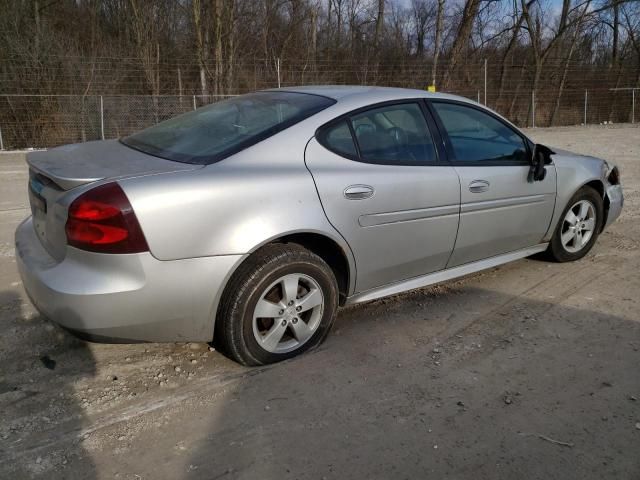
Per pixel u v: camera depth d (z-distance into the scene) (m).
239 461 2.33
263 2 20.45
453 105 3.81
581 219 4.66
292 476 2.25
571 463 2.33
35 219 3.00
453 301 3.92
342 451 2.39
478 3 20.53
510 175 3.92
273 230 2.80
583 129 20.47
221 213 2.68
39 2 17.00
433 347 3.27
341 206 3.06
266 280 2.84
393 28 25.94
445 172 3.55
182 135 3.25
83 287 2.51
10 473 2.23
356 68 19.52
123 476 2.24
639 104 24.38
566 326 3.55
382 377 2.95
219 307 2.84
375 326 3.53
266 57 19.45
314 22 22.69
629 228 5.87
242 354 2.91
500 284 4.24
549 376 2.97
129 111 14.60
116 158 2.97
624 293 4.07
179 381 2.89
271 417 2.61
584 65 23.70
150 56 16.86
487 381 2.93
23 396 2.73
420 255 3.54
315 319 3.14
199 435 2.48
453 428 2.55
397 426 2.56
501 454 2.38
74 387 2.82
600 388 2.87
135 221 2.50
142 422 2.56
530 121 22.20
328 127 3.17
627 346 3.29
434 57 20.69
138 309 2.58
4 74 14.05
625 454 2.39
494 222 3.89
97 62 15.32
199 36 16.73
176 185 2.60
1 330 3.36
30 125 14.04
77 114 14.27
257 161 2.90
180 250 2.60
